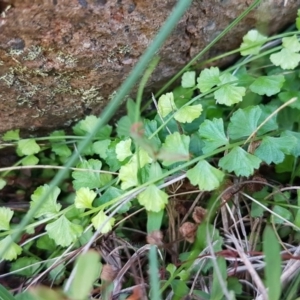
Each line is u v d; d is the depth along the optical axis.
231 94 0.13
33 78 0.13
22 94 0.13
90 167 0.14
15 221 0.15
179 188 0.14
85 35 0.12
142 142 0.10
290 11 0.15
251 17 0.15
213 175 0.12
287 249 0.13
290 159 0.14
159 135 0.14
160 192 0.12
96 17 0.12
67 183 0.15
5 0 0.11
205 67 0.15
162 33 0.09
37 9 0.11
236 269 0.12
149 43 0.13
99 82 0.14
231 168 0.12
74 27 0.12
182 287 0.12
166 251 0.14
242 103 0.15
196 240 0.13
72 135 0.16
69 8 0.12
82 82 0.13
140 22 0.13
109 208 0.13
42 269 0.14
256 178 0.14
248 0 0.14
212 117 0.15
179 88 0.15
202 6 0.13
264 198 0.14
